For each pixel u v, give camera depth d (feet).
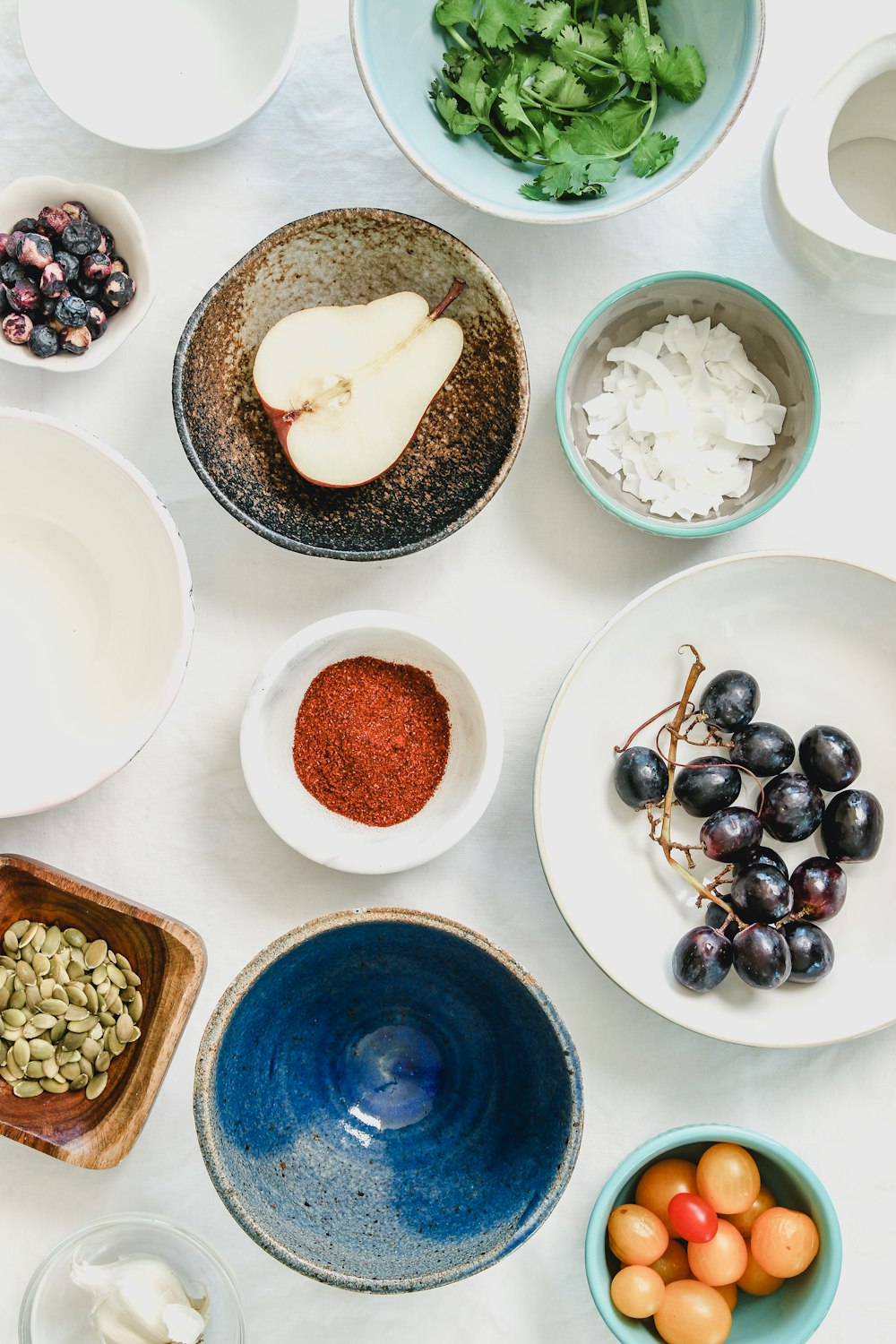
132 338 4.00
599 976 3.99
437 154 3.69
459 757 3.87
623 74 3.73
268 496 3.91
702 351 3.81
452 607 4.01
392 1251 3.60
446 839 3.61
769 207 3.53
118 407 4.01
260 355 3.77
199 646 4.01
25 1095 3.73
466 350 3.85
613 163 3.60
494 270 4.00
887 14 3.92
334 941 3.65
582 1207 3.95
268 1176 3.63
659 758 3.68
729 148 3.98
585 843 3.84
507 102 3.63
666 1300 3.54
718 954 3.59
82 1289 3.83
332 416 3.76
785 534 4.01
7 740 3.90
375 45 3.51
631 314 3.78
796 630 3.88
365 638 3.78
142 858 4.02
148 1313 3.70
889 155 3.78
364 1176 3.82
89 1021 3.73
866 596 3.77
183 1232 3.76
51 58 3.77
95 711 3.90
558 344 4.00
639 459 3.84
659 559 4.01
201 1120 3.34
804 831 3.66
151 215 3.99
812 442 3.61
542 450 4.00
